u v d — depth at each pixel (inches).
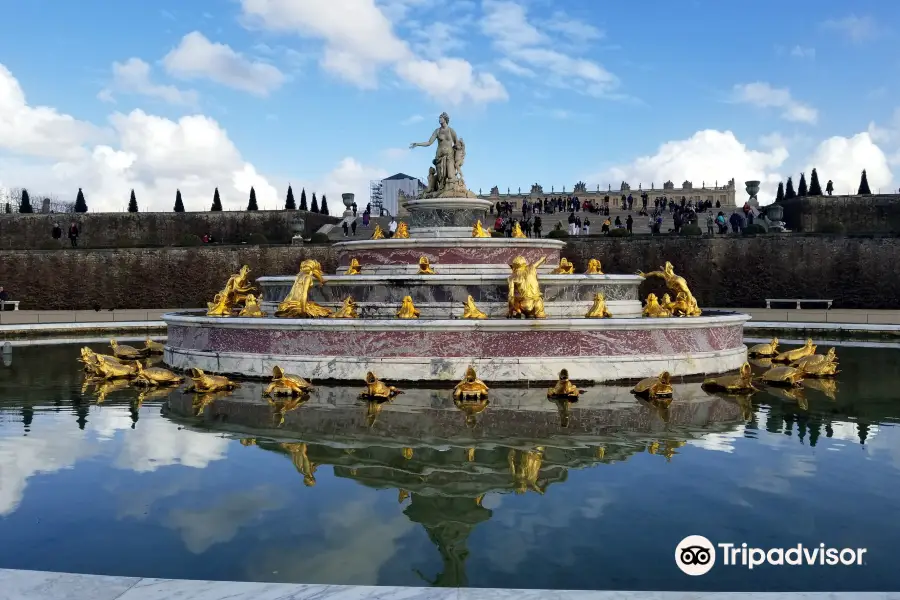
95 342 997.8
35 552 244.4
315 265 665.6
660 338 594.2
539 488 312.7
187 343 655.1
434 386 552.4
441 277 685.9
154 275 1793.8
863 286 1631.4
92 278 1780.3
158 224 2396.7
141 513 282.5
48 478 328.8
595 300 642.2
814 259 1662.2
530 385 555.5
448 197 935.0
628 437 402.9
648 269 1724.9
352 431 414.9
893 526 268.4
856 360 778.2
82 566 232.8
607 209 2383.1
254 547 247.8
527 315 605.6
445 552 242.4
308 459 358.0
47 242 2010.3
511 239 811.4
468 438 397.7
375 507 289.1
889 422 444.5
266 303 791.7
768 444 389.1
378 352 564.7
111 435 410.0
